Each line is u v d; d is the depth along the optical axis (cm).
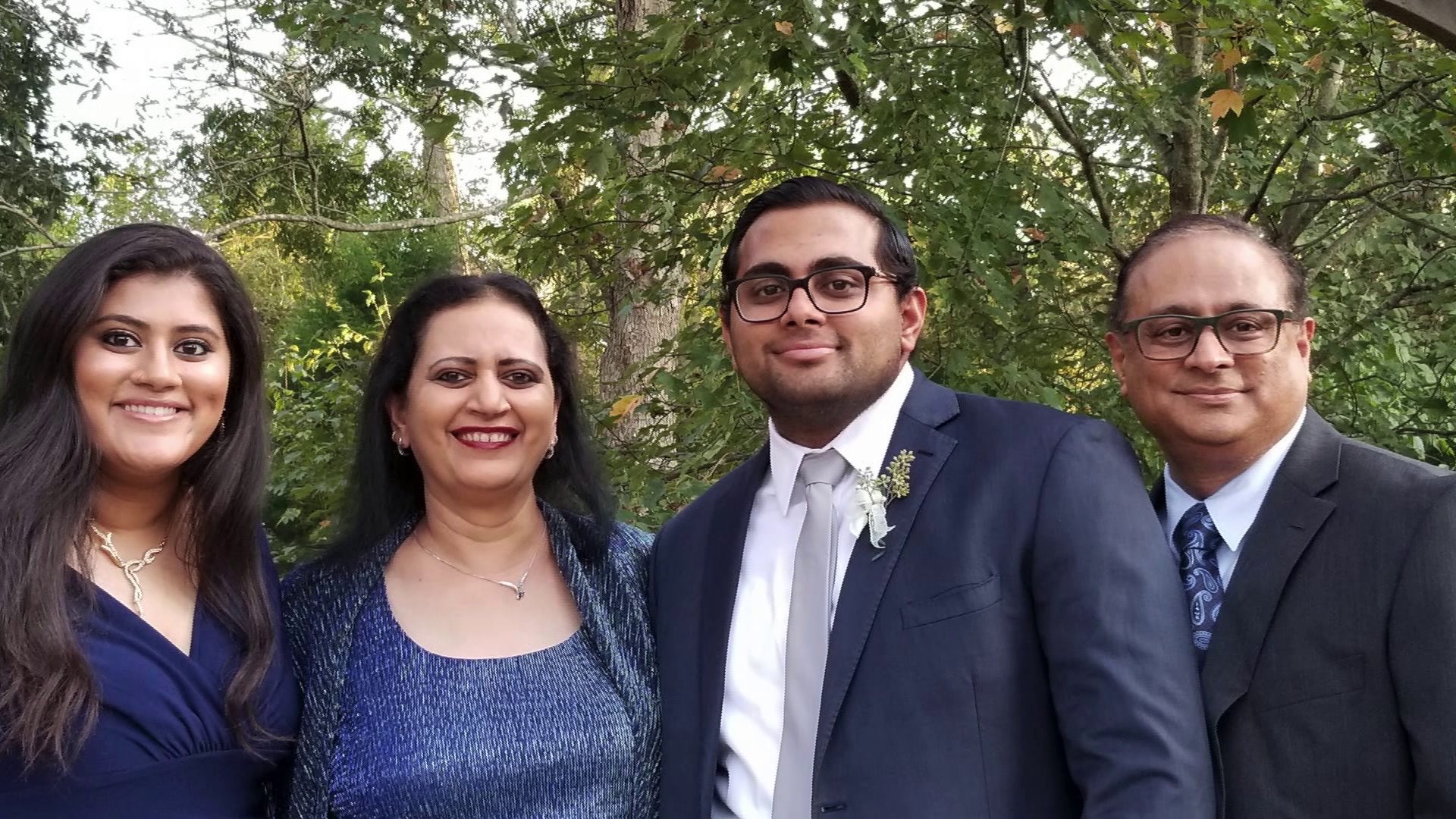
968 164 389
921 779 164
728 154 414
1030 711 167
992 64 424
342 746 193
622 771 201
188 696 177
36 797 162
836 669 174
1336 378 411
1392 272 470
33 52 835
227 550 192
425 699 196
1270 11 333
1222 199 483
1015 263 391
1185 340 171
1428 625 142
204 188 862
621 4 718
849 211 193
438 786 187
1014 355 404
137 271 177
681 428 354
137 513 187
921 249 367
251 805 188
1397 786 144
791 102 438
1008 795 163
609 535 234
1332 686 150
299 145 888
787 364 189
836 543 189
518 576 219
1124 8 385
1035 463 176
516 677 202
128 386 175
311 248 983
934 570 174
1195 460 175
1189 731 154
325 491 478
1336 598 152
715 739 190
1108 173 502
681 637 206
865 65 374
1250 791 153
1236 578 163
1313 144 413
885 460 190
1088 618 160
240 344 191
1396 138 392
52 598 164
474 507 216
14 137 837
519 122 398
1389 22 384
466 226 1073
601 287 516
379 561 215
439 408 207
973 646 167
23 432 171
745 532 205
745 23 364
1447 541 145
